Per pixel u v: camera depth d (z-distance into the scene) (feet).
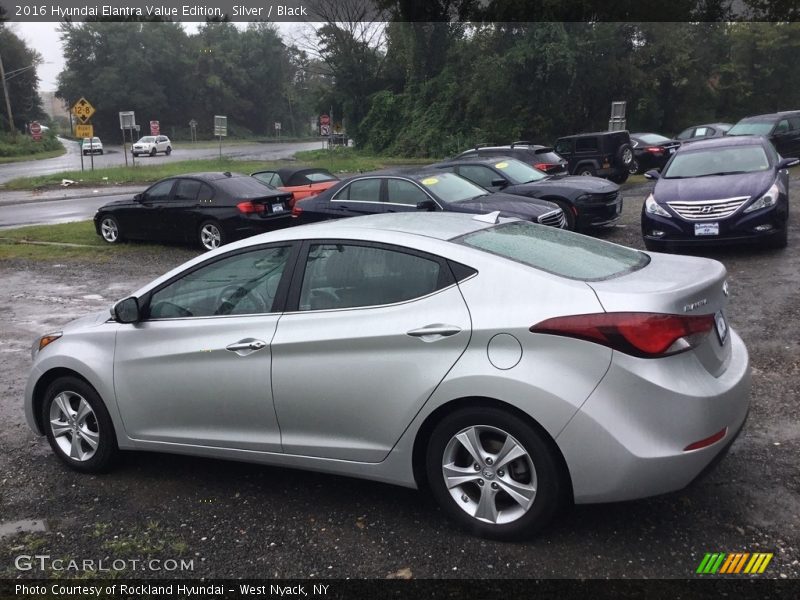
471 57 149.28
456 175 36.91
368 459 12.01
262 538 11.87
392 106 175.11
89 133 124.98
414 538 11.59
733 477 12.94
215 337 13.17
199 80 372.58
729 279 27.96
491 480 11.12
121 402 14.21
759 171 32.81
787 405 15.97
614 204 39.60
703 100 151.84
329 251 12.62
